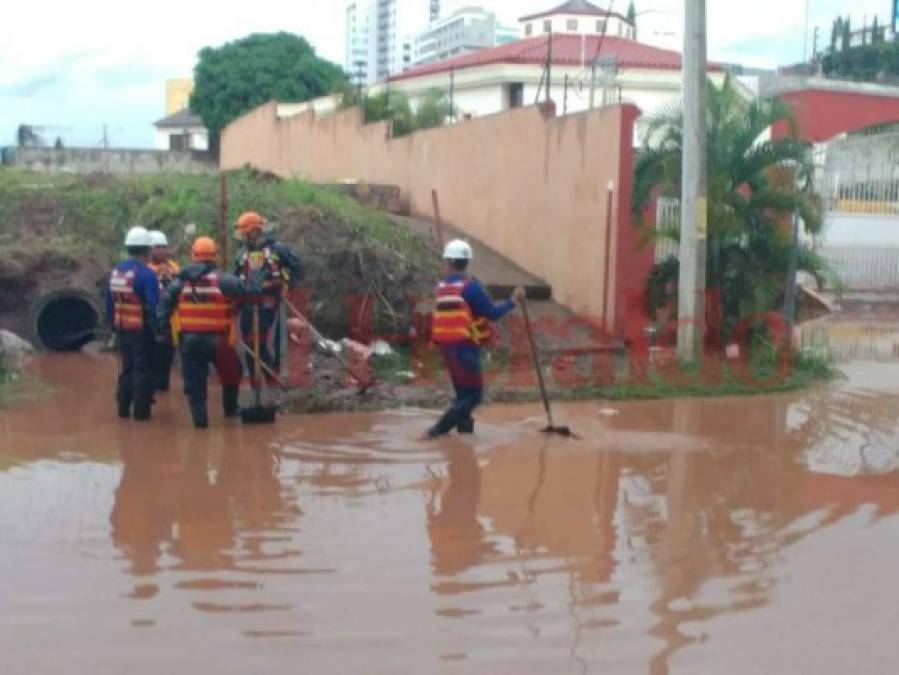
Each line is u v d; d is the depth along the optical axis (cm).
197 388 1052
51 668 516
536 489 855
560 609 600
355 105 2997
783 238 1541
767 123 1547
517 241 1906
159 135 6631
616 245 1598
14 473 874
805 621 590
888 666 535
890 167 2803
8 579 630
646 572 663
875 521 780
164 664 522
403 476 887
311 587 625
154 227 1678
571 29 5147
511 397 1251
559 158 1764
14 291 1588
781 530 755
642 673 521
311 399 1173
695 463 955
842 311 2506
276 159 3609
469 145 2114
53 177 2036
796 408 1242
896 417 1194
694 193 1418
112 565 657
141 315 1077
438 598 612
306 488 843
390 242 1573
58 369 1408
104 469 891
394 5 11450
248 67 4919
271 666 522
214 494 821
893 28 6278
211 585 626
